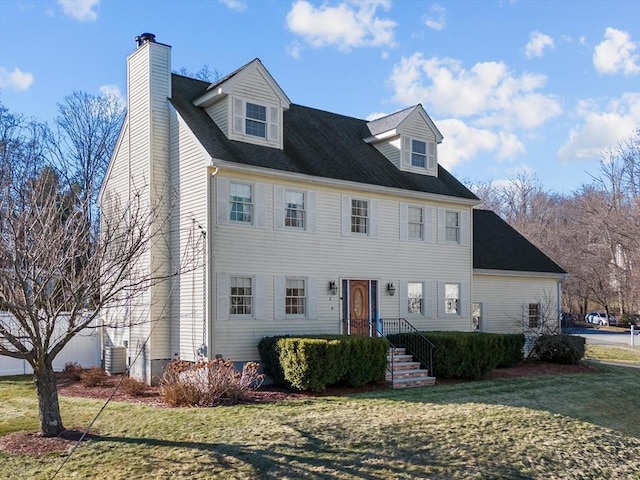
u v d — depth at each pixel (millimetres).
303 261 17234
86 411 12094
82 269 10188
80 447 9492
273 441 9844
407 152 21406
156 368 16422
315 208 17656
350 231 18469
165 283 16672
